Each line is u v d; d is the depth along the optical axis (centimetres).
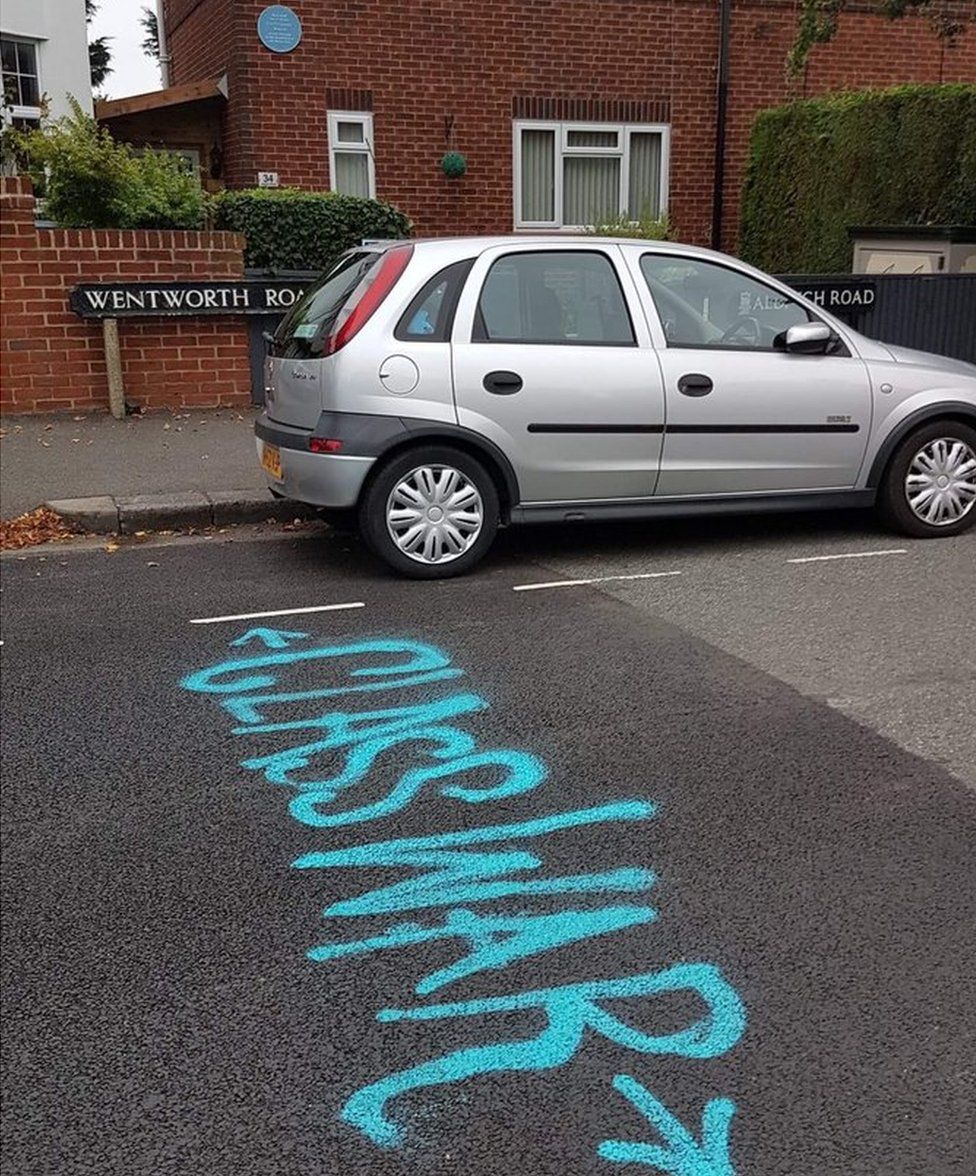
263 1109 252
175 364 1080
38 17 1448
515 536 744
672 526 767
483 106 1498
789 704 464
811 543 717
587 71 1528
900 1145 239
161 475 848
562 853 356
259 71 1412
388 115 1466
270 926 320
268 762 422
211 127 1537
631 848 358
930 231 1218
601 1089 256
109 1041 275
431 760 421
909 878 338
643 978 294
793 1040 271
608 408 646
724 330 680
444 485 638
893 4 1183
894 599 598
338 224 1209
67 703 479
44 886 342
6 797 397
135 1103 255
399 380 616
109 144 1093
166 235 1062
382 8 1435
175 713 467
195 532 762
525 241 647
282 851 360
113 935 317
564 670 506
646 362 652
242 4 1390
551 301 648
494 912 325
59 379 1055
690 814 378
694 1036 272
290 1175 234
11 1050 272
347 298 638
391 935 315
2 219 1011
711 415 664
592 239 661
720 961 301
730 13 1549
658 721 450
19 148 1133
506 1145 240
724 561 677
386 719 458
